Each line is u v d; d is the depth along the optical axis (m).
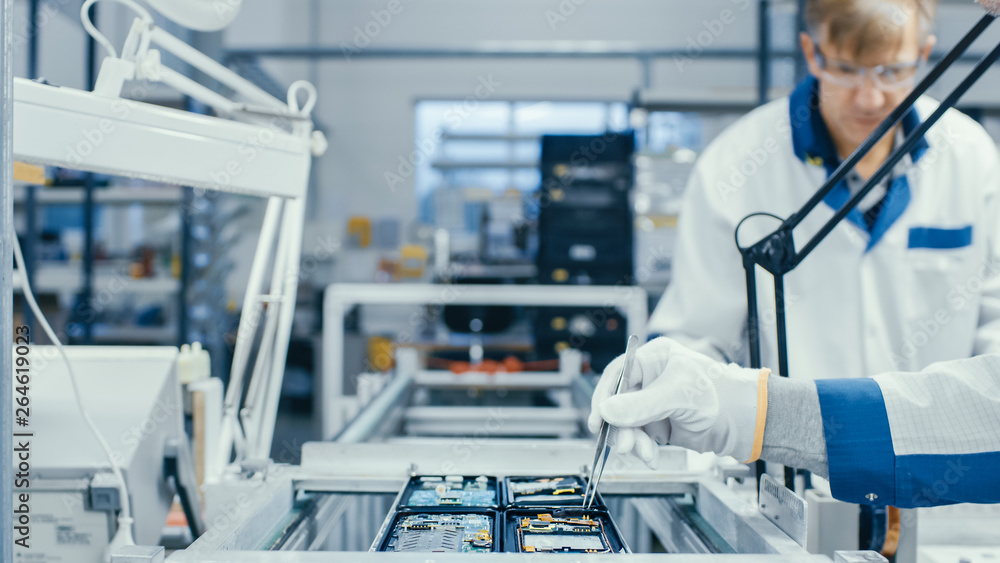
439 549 0.65
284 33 6.29
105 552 0.79
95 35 0.69
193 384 1.14
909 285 1.20
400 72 6.45
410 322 5.31
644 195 3.99
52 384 0.88
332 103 6.45
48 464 0.78
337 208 6.46
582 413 1.80
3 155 0.54
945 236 1.19
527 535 0.68
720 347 1.20
